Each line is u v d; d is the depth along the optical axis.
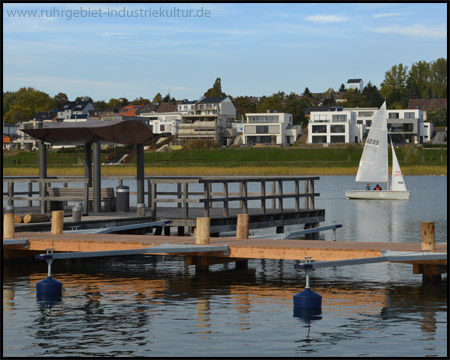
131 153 194.75
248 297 26.83
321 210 50.50
